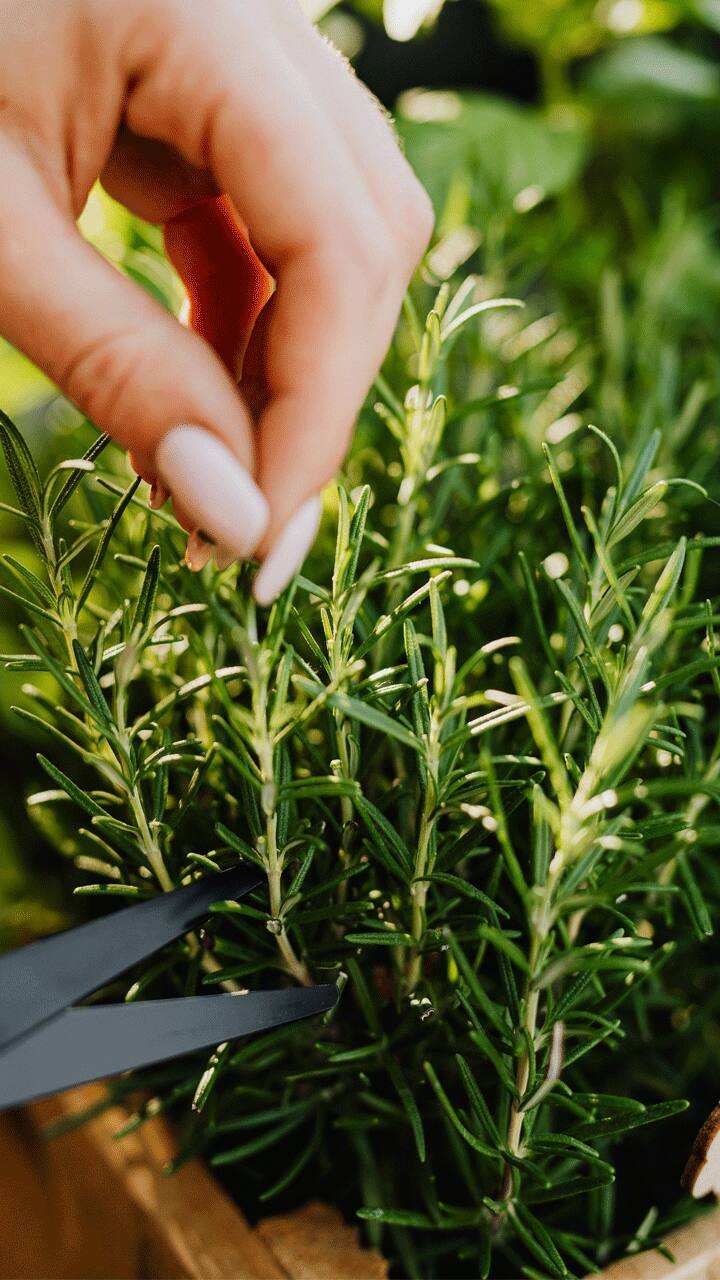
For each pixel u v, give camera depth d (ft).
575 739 0.94
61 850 1.02
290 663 0.80
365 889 0.90
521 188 1.48
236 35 0.81
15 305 0.80
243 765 0.80
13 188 0.80
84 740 1.01
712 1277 0.90
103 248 1.17
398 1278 0.93
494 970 0.95
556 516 1.06
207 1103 0.91
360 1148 0.92
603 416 1.12
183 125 0.83
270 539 0.81
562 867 0.78
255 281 0.97
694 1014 0.99
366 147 0.86
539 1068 0.85
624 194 1.61
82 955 0.80
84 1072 0.77
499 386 1.16
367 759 0.89
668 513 1.02
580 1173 0.93
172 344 0.80
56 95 0.82
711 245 1.66
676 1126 0.99
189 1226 0.93
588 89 1.71
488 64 2.03
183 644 0.96
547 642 0.88
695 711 0.91
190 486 0.78
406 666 0.84
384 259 0.83
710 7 1.68
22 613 1.15
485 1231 0.87
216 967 0.92
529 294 1.51
